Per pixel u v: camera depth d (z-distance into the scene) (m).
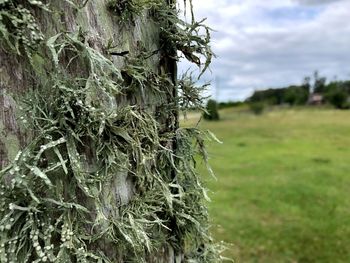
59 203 0.99
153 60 1.25
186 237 1.43
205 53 1.32
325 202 7.04
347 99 37.00
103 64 1.03
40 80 0.99
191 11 1.29
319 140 15.80
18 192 0.96
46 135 0.98
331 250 5.06
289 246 5.18
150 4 1.15
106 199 1.10
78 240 1.03
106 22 1.10
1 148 0.99
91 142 1.06
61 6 1.01
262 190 7.82
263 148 13.68
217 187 8.05
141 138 1.15
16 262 0.97
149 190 1.20
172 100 1.33
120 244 1.12
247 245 5.21
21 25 0.94
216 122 23.67
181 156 1.36
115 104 1.10
